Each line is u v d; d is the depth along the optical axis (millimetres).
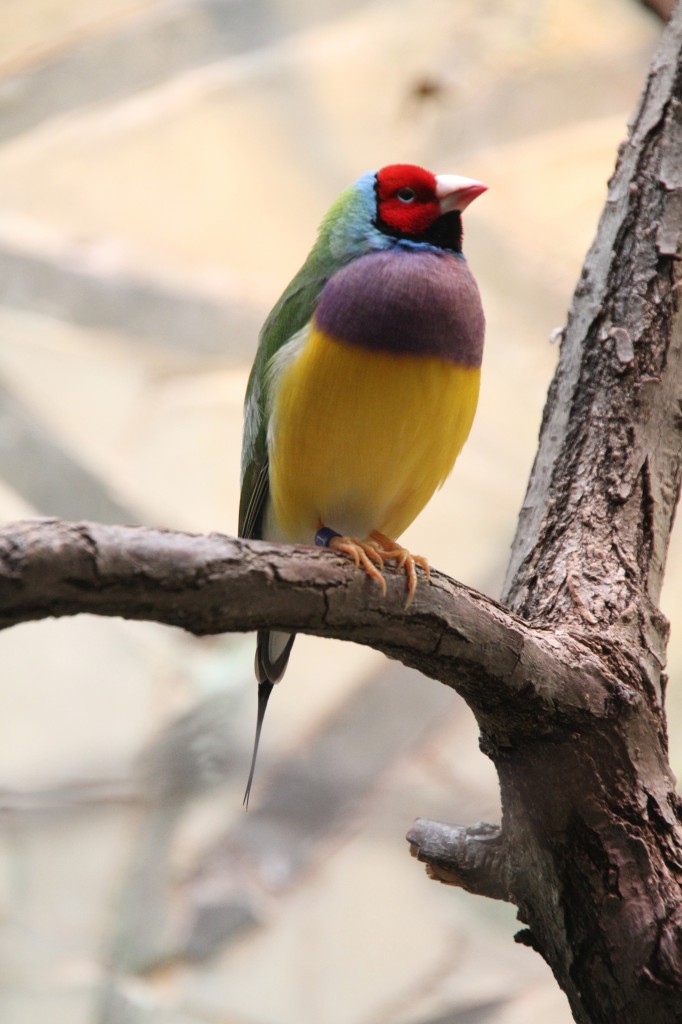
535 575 5473
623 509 5609
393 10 14531
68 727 13336
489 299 14430
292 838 12500
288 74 14672
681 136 6320
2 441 13875
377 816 12484
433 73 14281
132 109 14742
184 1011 11781
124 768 13062
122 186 14781
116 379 14359
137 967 12023
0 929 12273
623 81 14266
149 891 12367
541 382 14328
